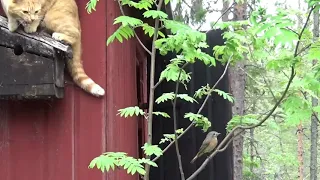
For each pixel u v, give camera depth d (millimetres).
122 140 1520
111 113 1384
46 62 1258
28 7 1277
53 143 1370
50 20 1350
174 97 1372
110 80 1395
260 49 1406
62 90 1313
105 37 1408
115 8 1433
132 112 1229
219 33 2270
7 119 1386
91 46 1408
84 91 1377
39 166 1366
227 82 2379
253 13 1184
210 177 2379
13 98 1288
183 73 1354
